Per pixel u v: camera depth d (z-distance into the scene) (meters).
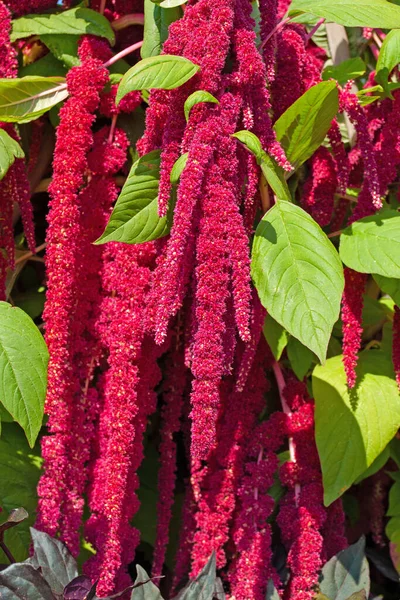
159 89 1.24
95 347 1.30
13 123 1.34
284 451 1.41
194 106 1.21
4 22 1.33
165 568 1.45
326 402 1.33
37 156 1.41
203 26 1.22
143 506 1.44
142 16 1.38
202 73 1.21
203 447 1.18
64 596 1.23
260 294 1.23
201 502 1.34
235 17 1.23
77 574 1.25
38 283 1.47
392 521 1.43
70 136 1.28
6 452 1.35
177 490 1.48
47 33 1.33
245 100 1.23
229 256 1.19
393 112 1.34
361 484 1.52
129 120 1.36
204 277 1.19
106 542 1.27
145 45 1.31
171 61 1.20
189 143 1.21
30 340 1.23
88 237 1.31
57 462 1.26
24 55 1.39
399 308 1.32
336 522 1.37
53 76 1.35
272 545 1.38
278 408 1.44
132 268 1.29
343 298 1.30
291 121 1.29
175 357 1.37
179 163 1.21
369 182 1.28
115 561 1.26
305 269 1.22
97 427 1.32
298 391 1.37
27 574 1.21
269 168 1.26
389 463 1.49
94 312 1.31
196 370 1.19
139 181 1.26
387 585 1.54
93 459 1.32
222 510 1.34
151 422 1.47
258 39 1.29
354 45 1.57
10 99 1.31
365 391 1.33
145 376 1.31
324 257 1.23
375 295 1.49
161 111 1.24
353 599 1.26
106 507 1.26
